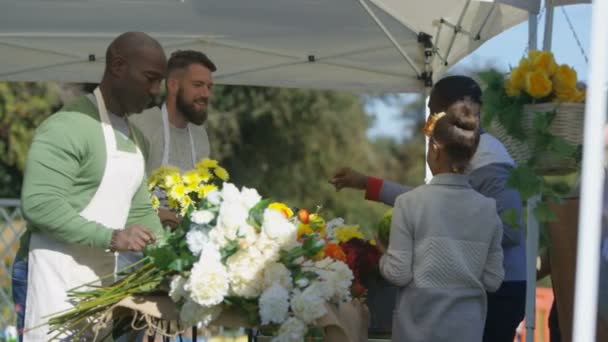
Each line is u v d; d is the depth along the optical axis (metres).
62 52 6.38
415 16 5.89
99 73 6.55
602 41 2.57
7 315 8.19
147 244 3.54
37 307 3.75
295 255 3.21
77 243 3.62
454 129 3.76
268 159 15.78
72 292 3.42
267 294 3.09
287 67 6.54
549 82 3.57
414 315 3.71
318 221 3.78
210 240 3.21
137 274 3.33
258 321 3.19
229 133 15.48
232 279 3.14
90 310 3.32
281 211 3.46
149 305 3.26
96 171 3.75
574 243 4.07
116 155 3.80
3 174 13.41
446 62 6.16
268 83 6.60
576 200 4.07
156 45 3.83
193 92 4.92
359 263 3.95
